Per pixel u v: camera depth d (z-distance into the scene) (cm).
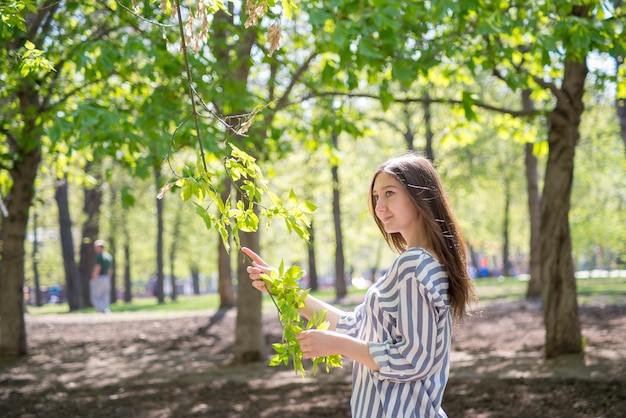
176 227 3531
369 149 2977
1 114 920
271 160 980
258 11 245
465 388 750
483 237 3903
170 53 721
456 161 2497
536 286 1794
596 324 1263
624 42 659
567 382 736
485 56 758
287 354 238
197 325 1639
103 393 832
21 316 1173
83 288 2827
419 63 713
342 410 680
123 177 2573
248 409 709
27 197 1127
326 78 724
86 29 829
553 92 851
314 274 2905
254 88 1055
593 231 3500
